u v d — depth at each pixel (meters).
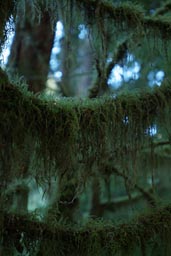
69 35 2.63
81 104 2.23
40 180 2.14
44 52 4.46
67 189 2.88
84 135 2.22
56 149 2.11
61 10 2.44
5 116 2.00
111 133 2.28
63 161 2.13
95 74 3.48
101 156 2.26
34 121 2.07
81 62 5.34
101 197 4.93
